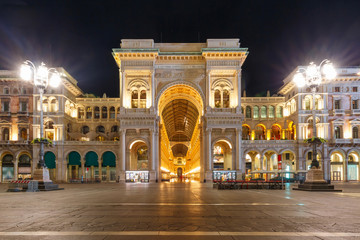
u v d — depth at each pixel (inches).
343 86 2797.7
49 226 453.1
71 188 1621.6
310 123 2760.8
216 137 2415.1
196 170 3688.5
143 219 513.0
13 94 2871.6
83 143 2751.0
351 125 2763.3
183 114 3961.6
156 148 2479.1
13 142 2773.1
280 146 2728.8
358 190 1379.2
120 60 2456.9
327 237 382.9
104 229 430.9
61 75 2746.1
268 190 1398.9
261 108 3211.1
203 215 557.6
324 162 2711.6
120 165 2374.5
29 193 1209.4
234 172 2342.5
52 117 2797.7
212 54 2423.7
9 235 393.4
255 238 378.3
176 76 2491.4
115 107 3267.7
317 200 853.8
